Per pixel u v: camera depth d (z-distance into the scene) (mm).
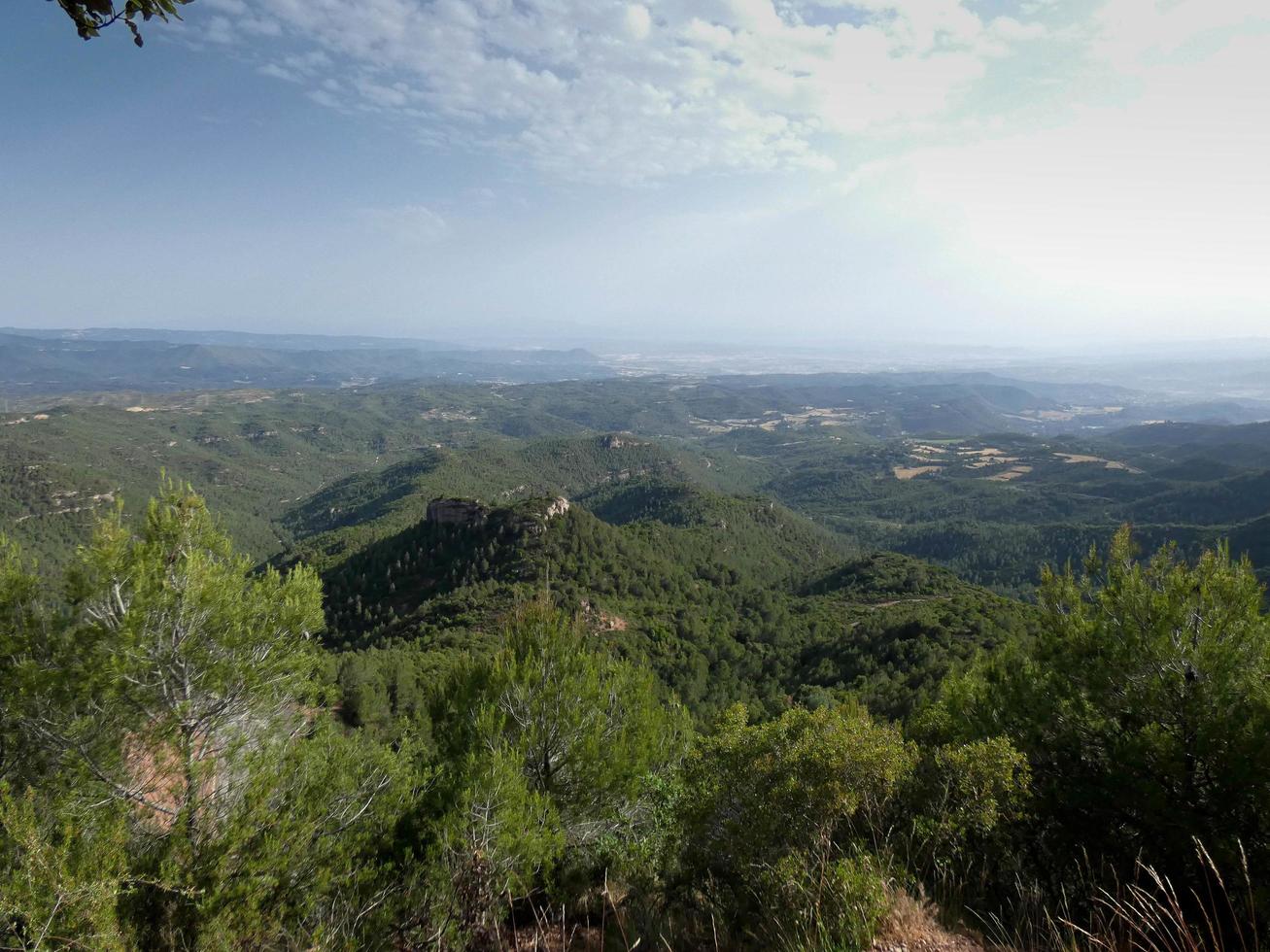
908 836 6430
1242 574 7570
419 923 6414
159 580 7293
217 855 6109
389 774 8445
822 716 6895
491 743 8977
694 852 6531
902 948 4605
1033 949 4816
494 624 62594
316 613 8547
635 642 64062
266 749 7344
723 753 6945
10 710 6426
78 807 6023
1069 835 6695
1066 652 8328
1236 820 5977
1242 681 6652
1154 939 4793
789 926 5055
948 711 10648
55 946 4691
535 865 7324
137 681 6824
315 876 6645
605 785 9438
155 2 3287
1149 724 6824
